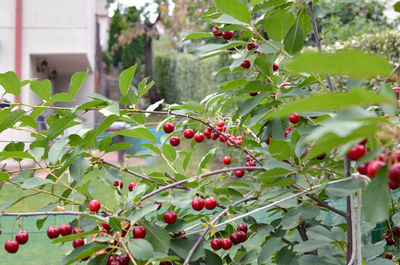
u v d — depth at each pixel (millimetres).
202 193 1571
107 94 16438
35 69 10977
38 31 10539
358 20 9125
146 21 16672
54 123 1497
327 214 2412
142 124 1649
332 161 1357
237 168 1412
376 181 721
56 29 10609
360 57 452
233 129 2088
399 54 5352
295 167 1279
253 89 1449
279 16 1195
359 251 1269
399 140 672
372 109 1218
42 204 3998
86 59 11430
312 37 7582
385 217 697
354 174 1214
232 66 1402
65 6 10672
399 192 2047
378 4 9398
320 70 469
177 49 17438
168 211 1429
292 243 1705
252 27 1269
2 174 1391
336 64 460
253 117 1460
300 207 1443
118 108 1479
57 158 1440
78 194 1550
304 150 1232
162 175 1589
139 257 1130
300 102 494
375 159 754
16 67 10258
